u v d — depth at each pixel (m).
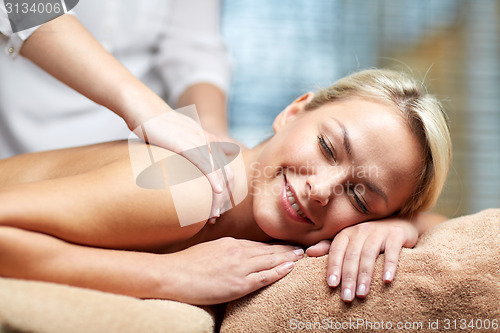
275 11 2.45
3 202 0.69
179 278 0.76
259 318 0.76
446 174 1.01
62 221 0.72
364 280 0.76
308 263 0.82
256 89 2.42
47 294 0.63
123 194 0.77
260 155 0.99
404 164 0.93
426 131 0.96
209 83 1.64
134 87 0.89
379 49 2.52
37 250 0.68
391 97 0.98
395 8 2.53
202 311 0.75
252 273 0.79
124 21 1.47
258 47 2.43
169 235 0.84
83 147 1.01
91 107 1.43
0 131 1.40
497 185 2.57
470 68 2.61
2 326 0.60
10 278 0.68
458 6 2.58
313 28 2.46
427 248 0.81
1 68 1.35
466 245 0.79
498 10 2.63
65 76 0.94
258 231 1.01
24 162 1.00
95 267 0.72
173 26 1.70
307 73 2.45
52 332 0.61
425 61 2.57
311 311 0.76
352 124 0.92
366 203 0.92
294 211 0.90
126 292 0.74
